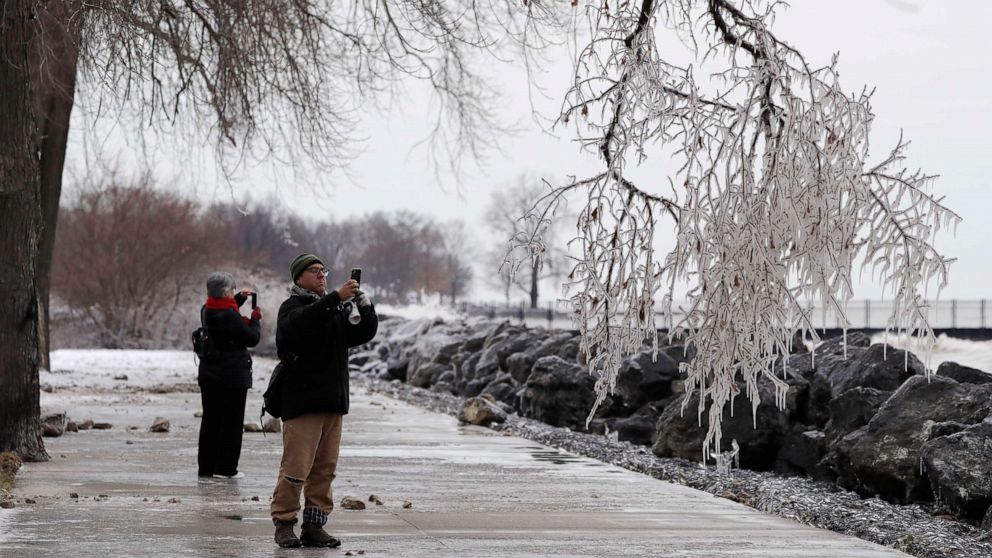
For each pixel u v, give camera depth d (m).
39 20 24.05
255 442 24.09
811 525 15.32
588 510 15.65
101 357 67.38
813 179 12.20
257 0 32.62
